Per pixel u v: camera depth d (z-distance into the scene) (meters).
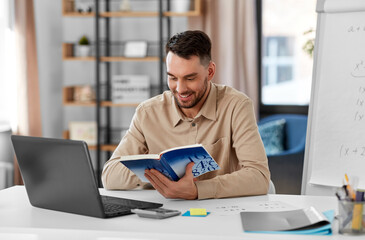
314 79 2.17
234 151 2.07
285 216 1.43
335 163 2.11
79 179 1.48
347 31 2.11
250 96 4.52
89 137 4.49
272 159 3.84
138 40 4.69
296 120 4.30
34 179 1.61
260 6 4.66
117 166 1.93
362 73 2.08
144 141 2.11
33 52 4.27
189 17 4.46
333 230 1.34
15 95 4.13
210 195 1.72
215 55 4.45
